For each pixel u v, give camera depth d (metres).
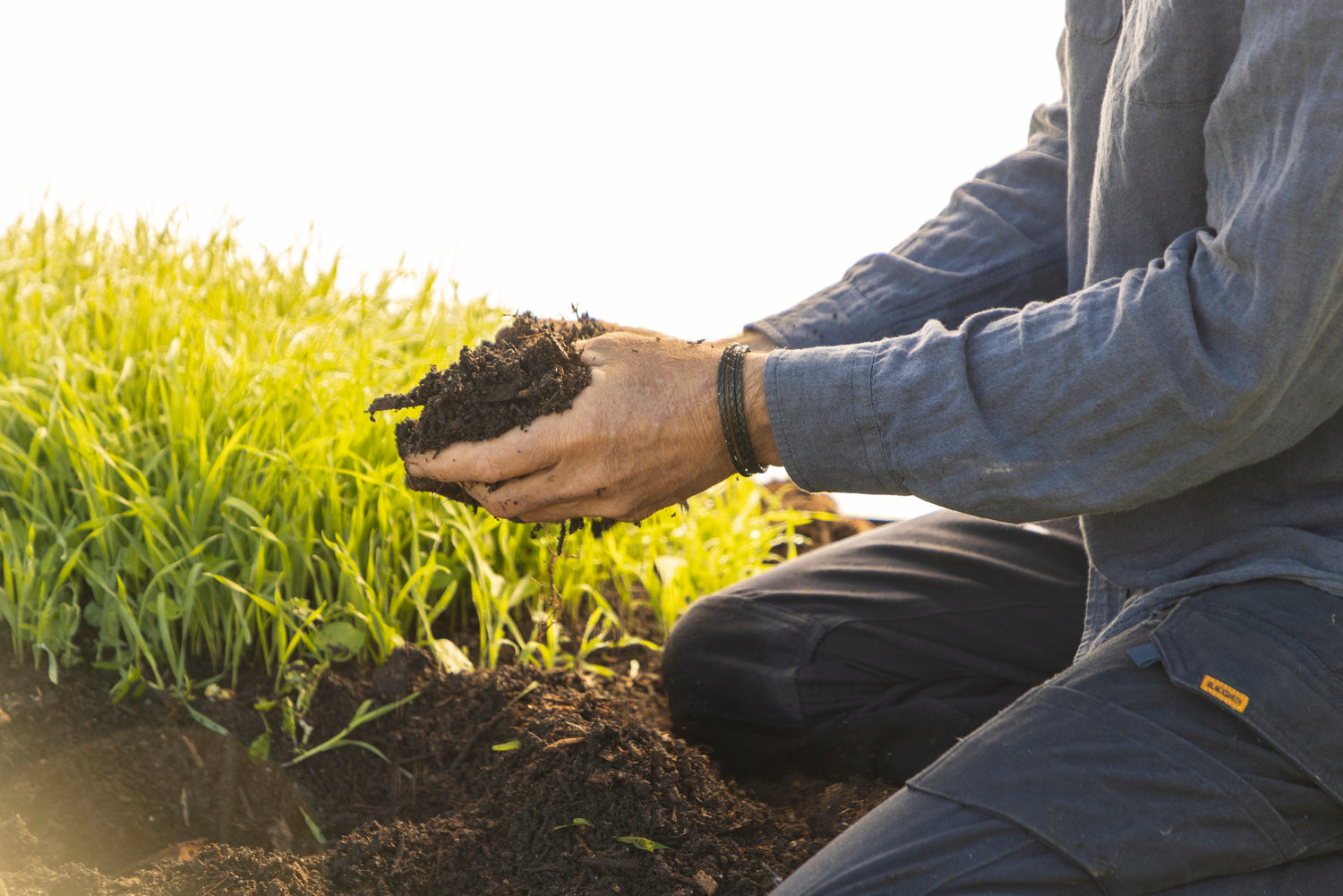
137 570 1.76
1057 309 1.14
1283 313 0.98
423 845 1.44
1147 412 1.06
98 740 1.56
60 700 1.61
